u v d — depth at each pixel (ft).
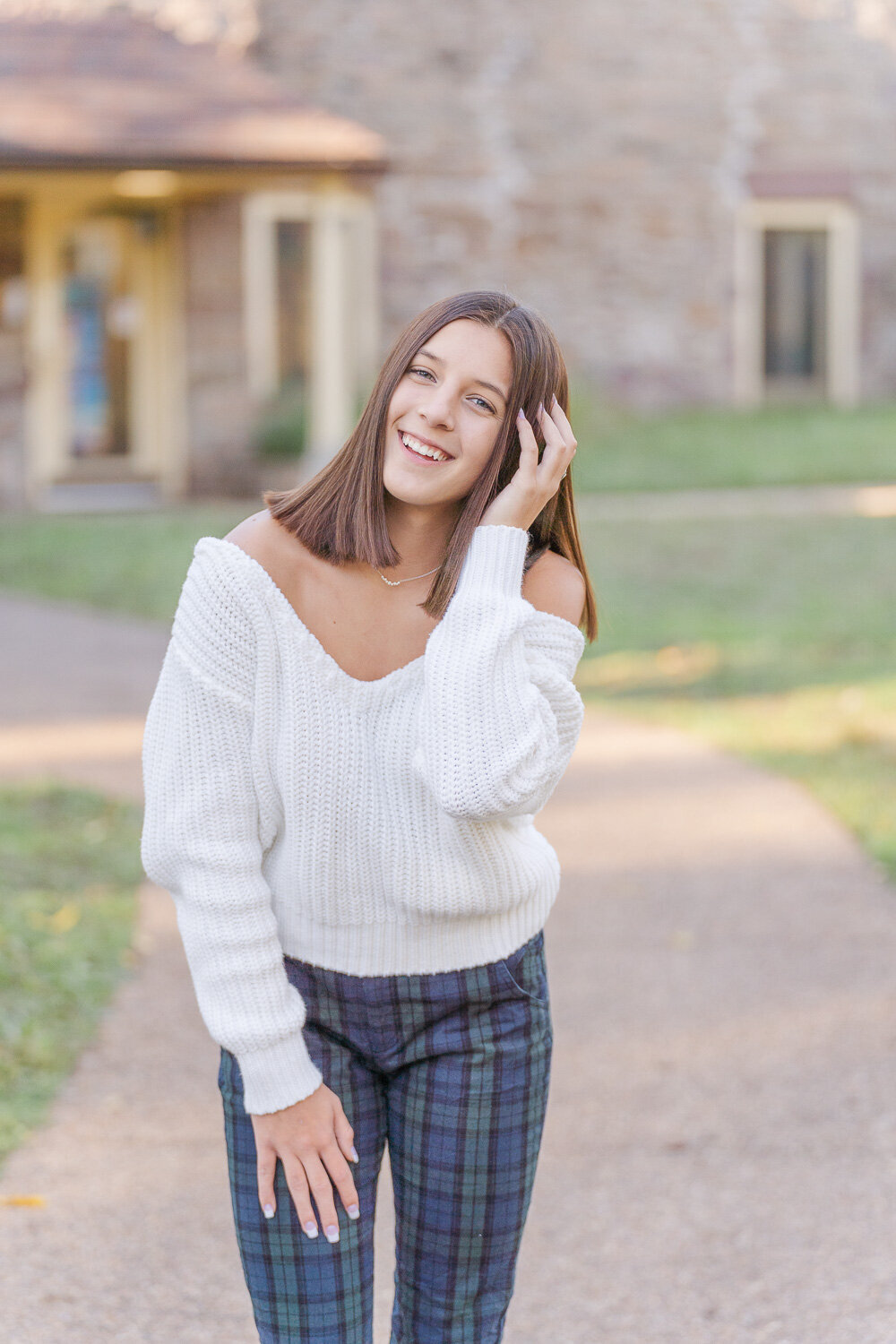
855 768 22.20
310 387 51.85
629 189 59.67
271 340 53.01
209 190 48.75
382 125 57.11
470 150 57.93
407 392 6.57
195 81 46.57
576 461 51.88
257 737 6.51
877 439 55.31
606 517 44.19
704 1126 12.00
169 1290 9.77
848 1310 9.59
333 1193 6.66
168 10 55.42
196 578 6.56
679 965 15.30
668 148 59.88
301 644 6.50
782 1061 13.11
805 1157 11.51
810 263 62.80
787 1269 10.07
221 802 6.50
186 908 6.56
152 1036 13.50
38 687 27.43
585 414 56.39
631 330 60.44
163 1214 10.65
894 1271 9.99
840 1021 13.91
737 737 24.17
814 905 16.96
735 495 48.39
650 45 59.21
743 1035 13.65
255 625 6.46
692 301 60.85
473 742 6.22
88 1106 12.17
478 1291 6.96
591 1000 14.46
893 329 63.52
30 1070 12.63
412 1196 6.88
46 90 44.83
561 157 58.90
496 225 58.54
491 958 6.78
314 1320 6.66
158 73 46.68
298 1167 6.58
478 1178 6.79
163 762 6.55
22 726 24.70
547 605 6.92
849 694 26.61
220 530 42.88
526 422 6.58
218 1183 11.09
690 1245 10.36
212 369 50.96
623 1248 10.36
